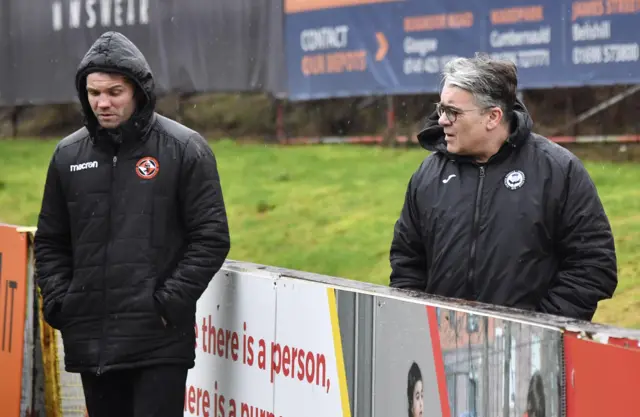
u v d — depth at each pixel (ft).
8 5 142.00
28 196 128.26
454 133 34.45
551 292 34.01
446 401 28.94
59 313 39.55
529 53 93.91
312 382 35.35
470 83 33.76
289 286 36.47
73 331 38.91
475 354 27.89
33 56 140.77
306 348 35.55
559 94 104.78
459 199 34.88
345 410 33.50
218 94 124.98
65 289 39.83
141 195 38.40
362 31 106.22
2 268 51.80
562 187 33.71
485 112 33.96
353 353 32.96
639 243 76.74
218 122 137.08
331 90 109.60
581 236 33.53
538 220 33.60
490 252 33.96
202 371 43.39
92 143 39.09
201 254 38.42
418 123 117.19
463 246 34.55
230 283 40.73
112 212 38.50
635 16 86.48
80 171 38.86
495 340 27.17
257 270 39.34
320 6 108.99
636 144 100.42
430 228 35.73
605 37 88.63
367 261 85.05
